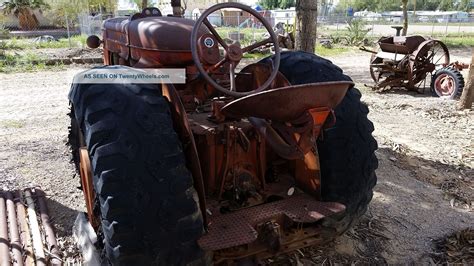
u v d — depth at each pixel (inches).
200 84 106.3
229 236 83.4
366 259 111.7
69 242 117.4
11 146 197.3
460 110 283.7
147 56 104.9
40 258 108.4
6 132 223.0
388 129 237.9
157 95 77.1
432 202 146.3
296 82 103.0
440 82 337.7
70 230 123.4
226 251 88.7
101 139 72.0
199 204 79.5
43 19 1024.9
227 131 94.8
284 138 85.5
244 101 75.9
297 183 105.5
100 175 70.4
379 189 154.8
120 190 69.9
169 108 79.0
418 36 346.6
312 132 78.8
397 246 118.6
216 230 85.3
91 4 904.3
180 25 104.0
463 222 133.4
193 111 106.3
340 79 103.0
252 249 89.7
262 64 105.3
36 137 213.8
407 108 291.0
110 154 70.4
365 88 377.7
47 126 236.2
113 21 139.9
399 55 356.5
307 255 111.7
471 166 181.5
